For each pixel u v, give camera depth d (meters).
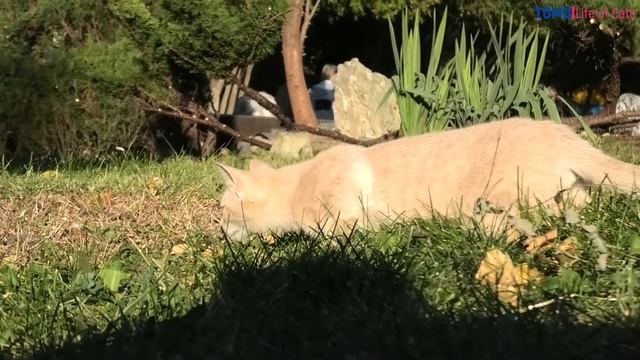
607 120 2.20
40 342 0.76
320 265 0.86
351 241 0.99
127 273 1.00
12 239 1.18
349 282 0.81
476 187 1.10
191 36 2.06
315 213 1.18
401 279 0.82
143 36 2.09
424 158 1.15
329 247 0.93
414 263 0.88
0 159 2.09
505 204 1.08
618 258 0.86
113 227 1.23
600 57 3.26
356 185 1.16
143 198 1.39
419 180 1.14
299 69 2.79
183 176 1.65
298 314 0.76
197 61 2.12
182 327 0.75
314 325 0.72
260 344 0.70
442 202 1.12
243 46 2.08
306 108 2.80
